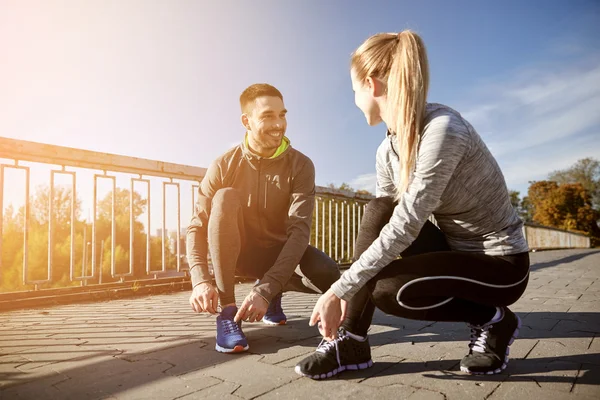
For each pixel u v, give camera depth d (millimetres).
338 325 1272
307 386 1259
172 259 4715
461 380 1290
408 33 1246
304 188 1979
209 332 2059
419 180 1174
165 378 1352
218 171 2006
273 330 2088
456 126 1176
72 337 1958
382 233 1220
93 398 1182
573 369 1372
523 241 1323
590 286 3748
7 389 1259
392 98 1239
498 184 1273
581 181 50000
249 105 1926
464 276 1249
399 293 1260
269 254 2055
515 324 1394
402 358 1555
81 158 3271
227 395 1189
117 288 3494
